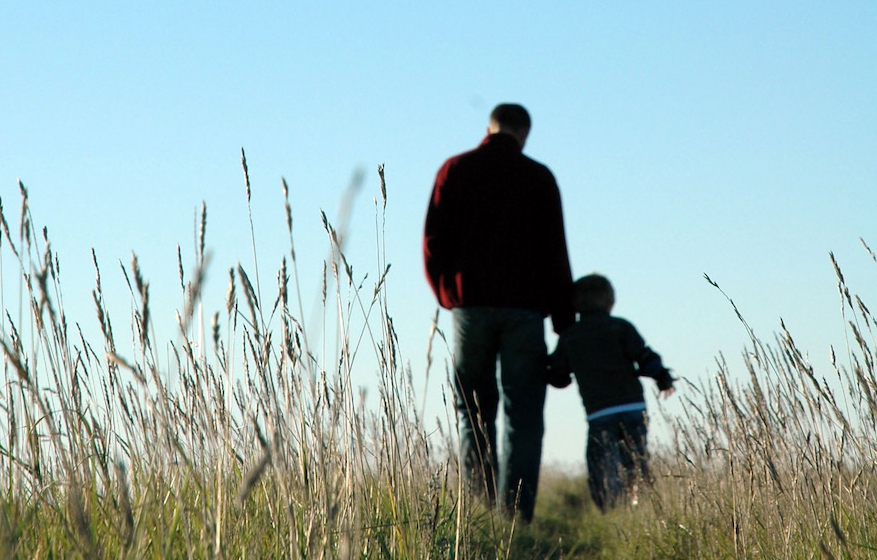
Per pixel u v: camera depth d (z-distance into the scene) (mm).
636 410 10047
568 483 12570
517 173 9367
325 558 4230
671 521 7305
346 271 4492
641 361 10047
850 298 4902
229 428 4402
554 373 10367
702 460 7000
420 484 5594
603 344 10078
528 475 8938
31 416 4145
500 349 9289
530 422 9094
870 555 5074
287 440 4289
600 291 10266
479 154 9445
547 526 8703
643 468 9102
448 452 5840
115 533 3961
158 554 3934
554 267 9398
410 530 5160
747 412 5844
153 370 3916
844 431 4969
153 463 4242
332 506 3910
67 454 4125
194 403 4371
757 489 6023
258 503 4770
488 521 6773
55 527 4027
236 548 4238
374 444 5328
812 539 5359
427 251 9508
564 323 9781
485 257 9203
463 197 9367
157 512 4039
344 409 4914
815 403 5352
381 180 5109
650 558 6863
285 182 4203
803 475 5527
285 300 4316
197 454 4352
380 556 4891
